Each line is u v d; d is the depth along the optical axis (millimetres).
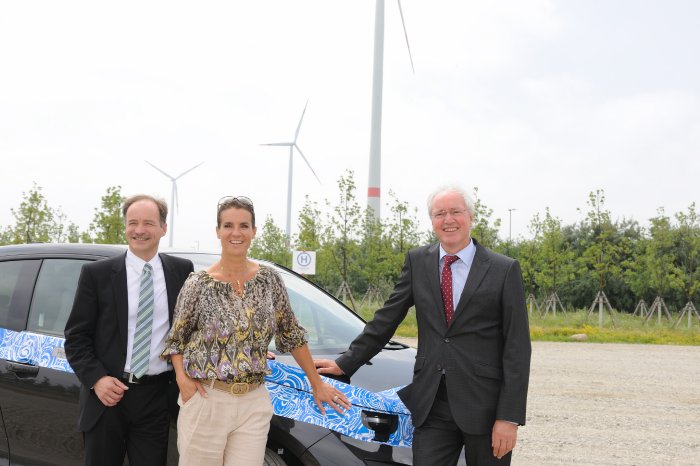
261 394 3428
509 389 3416
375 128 38406
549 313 27750
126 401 3572
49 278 4566
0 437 4457
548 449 6891
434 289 3635
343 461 3506
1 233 25344
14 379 4367
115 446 3619
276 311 3500
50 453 4230
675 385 10938
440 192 3656
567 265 25266
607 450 6883
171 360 3506
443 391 3572
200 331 3346
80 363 3537
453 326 3555
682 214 23594
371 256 23016
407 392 3707
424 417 3566
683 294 28844
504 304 3486
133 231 3650
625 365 13273
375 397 3764
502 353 3551
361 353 3912
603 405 9227
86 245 4609
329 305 5055
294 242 24312
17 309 4574
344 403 3645
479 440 3512
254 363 3344
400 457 3641
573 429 7793
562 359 14164
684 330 21547
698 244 22891
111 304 3621
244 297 3365
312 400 3713
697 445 7145
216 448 3357
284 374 3793
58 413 4168
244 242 3354
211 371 3303
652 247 23156
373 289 24531
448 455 3574
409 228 23234
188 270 3836
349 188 23359
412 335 18438
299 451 3578
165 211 3785
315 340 4461
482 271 3543
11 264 4762
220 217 3367
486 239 22484
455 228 3572
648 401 9547
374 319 3928
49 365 4246
